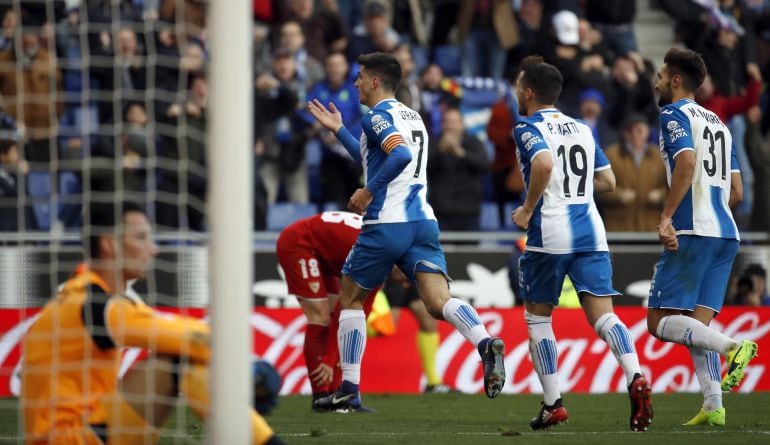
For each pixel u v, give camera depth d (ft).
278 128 140.97
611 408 97.35
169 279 108.37
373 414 90.43
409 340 116.88
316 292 91.30
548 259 73.87
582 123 75.31
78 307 49.26
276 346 113.50
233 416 47.26
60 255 108.68
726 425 78.95
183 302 108.68
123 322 48.65
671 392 117.39
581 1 159.94
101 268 50.57
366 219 79.30
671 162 75.77
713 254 76.38
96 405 50.06
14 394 106.93
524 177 74.59
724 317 119.34
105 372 50.06
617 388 118.01
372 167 79.97
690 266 75.97
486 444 66.23
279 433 74.49
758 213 141.49
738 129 144.77
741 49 157.69
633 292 125.39
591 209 74.28
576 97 145.38
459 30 158.10
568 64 145.48
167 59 123.34
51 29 109.09
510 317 117.19
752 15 160.56
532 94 75.20
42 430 49.85
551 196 73.87
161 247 108.88
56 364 49.60
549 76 74.74
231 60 47.67
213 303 47.57
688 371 118.93
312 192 146.51
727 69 153.07
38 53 118.73
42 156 117.50
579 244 73.46
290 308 114.21
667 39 179.11
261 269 117.91
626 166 131.85
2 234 108.06
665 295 76.38
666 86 77.97
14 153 117.39
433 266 78.23
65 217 118.62
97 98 121.39
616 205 131.54
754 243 131.13
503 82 155.63
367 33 143.02
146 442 50.01
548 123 74.02
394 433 74.13
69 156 117.29
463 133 132.87
